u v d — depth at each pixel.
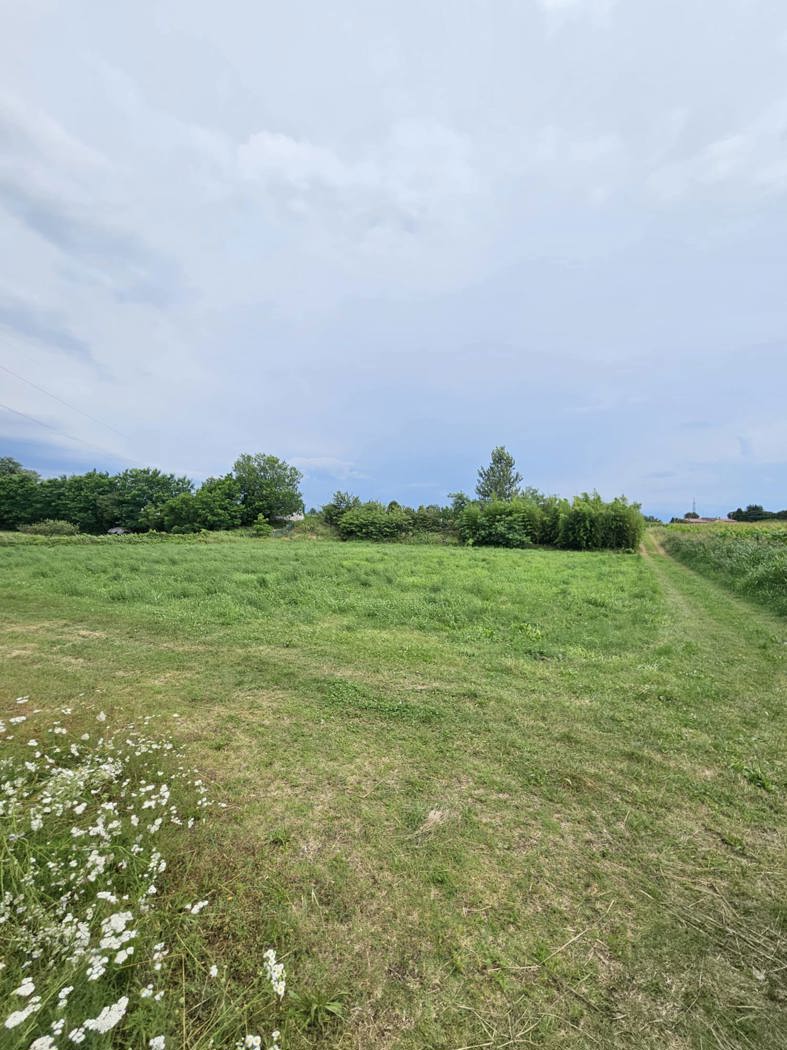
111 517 48.28
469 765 3.20
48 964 1.63
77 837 2.24
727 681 4.75
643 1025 1.60
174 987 1.66
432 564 13.92
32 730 3.56
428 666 5.12
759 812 2.74
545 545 28.97
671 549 22.67
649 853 2.40
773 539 17.45
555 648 5.70
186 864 2.23
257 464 49.56
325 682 4.63
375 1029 1.57
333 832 2.50
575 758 3.31
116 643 5.83
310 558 14.78
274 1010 1.60
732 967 1.80
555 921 1.99
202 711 3.99
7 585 9.54
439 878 2.20
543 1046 1.53
